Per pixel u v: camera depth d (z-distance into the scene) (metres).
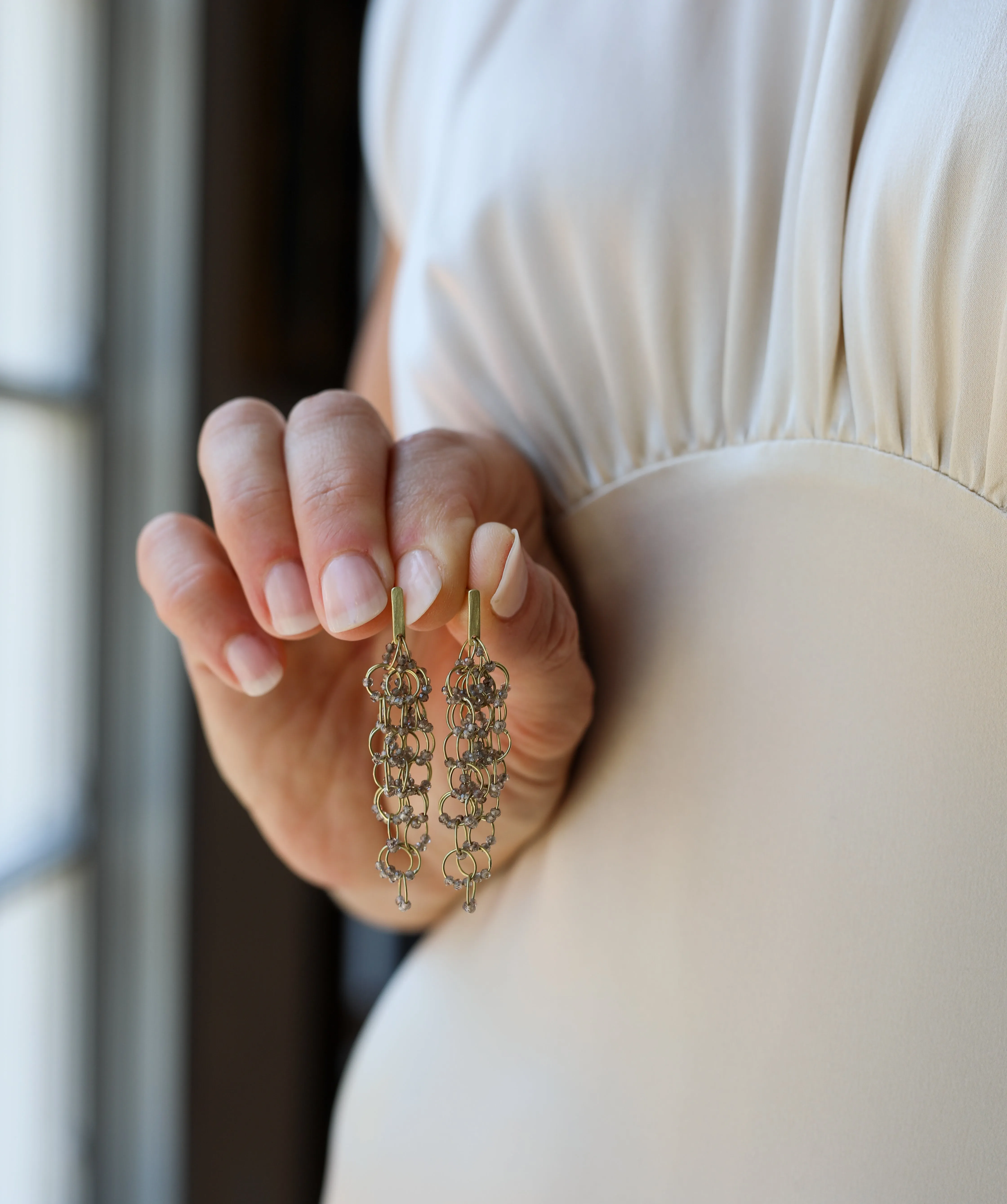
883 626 0.29
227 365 0.68
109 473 0.66
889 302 0.29
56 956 0.65
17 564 0.60
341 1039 0.85
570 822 0.34
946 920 0.28
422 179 0.39
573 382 0.34
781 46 0.31
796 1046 0.30
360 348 0.47
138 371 0.67
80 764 0.67
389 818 0.28
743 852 0.31
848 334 0.30
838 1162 0.29
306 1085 0.80
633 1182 0.32
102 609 0.66
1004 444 0.28
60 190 0.62
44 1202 0.65
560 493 0.35
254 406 0.31
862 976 0.29
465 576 0.27
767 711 0.31
